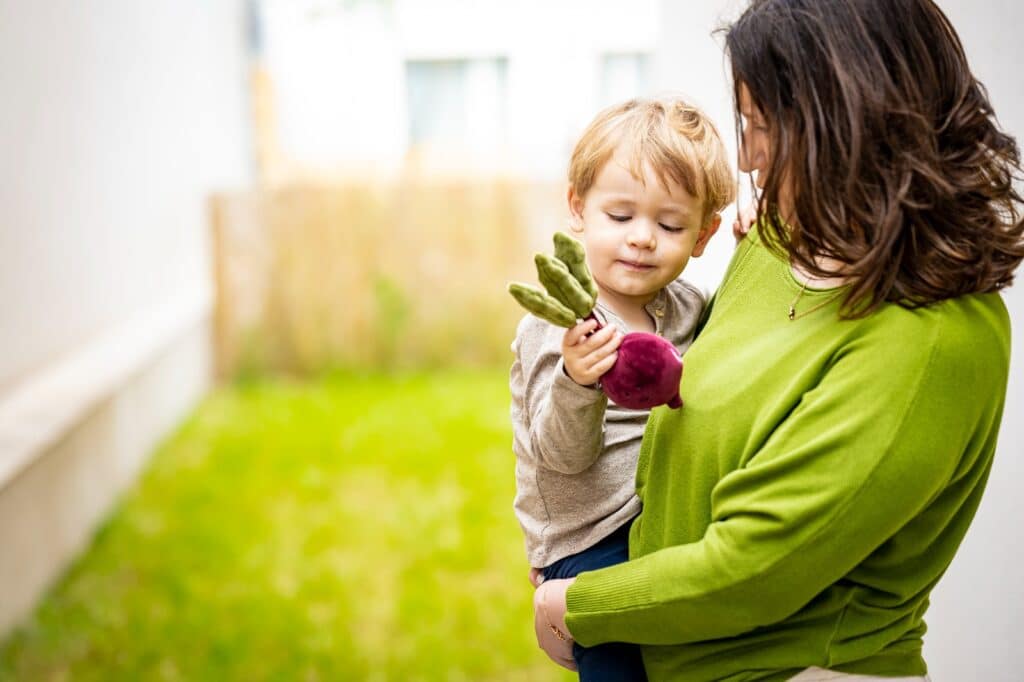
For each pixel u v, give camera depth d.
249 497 4.75
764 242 1.05
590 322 1.08
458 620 3.57
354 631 3.52
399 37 8.00
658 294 1.35
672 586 1.03
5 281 3.84
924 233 0.94
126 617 3.63
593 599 1.12
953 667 1.73
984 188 0.97
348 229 6.84
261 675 3.26
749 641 1.07
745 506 0.98
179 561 4.07
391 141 8.10
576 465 1.20
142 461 5.21
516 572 3.93
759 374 1.04
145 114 5.84
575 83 7.98
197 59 7.03
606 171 1.24
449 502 4.63
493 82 8.03
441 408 6.06
